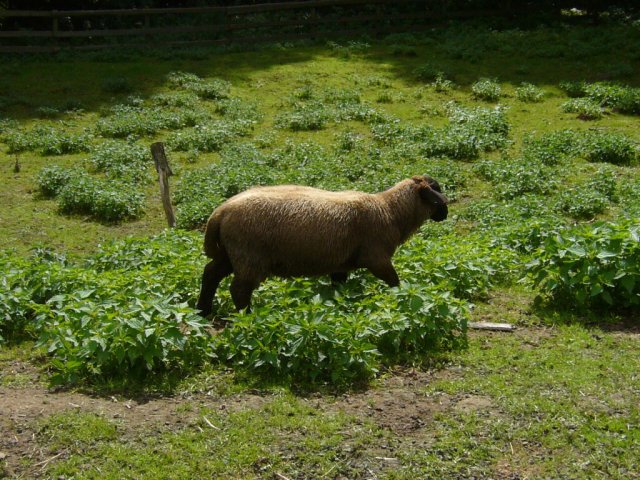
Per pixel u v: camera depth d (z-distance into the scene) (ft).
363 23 108.06
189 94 79.71
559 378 25.48
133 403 24.00
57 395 24.56
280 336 26.04
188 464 20.75
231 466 20.72
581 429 22.24
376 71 88.69
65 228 49.96
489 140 65.26
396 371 26.48
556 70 86.69
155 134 70.59
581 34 95.91
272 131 70.74
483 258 35.76
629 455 20.99
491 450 21.44
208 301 31.17
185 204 52.31
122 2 109.29
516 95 79.20
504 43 94.99
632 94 74.79
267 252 29.53
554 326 30.58
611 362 26.61
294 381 25.57
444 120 73.82
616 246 30.71
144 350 25.26
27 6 105.29
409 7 110.42
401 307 27.96
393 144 66.80
